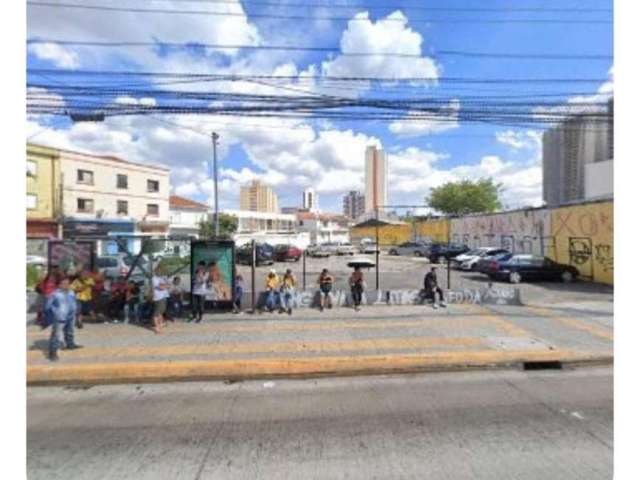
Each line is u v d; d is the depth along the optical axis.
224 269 11.96
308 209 110.12
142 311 11.02
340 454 4.51
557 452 4.48
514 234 27.61
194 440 4.91
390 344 8.86
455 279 21.25
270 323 10.73
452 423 5.27
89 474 4.19
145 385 7.11
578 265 20.64
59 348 8.58
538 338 9.30
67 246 11.49
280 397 6.38
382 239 56.72
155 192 44.16
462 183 55.53
